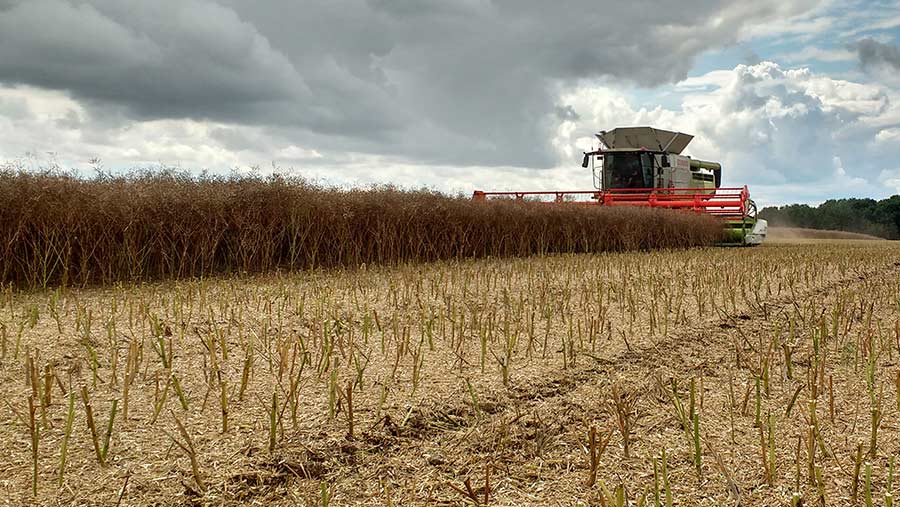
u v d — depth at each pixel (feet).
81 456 12.57
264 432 13.91
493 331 23.29
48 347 19.25
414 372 16.93
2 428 13.58
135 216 34.27
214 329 22.04
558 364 19.63
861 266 45.44
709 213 71.72
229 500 11.55
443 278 35.83
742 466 13.12
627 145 77.25
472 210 50.08
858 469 11.91
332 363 18.71
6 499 10.99
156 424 14.14
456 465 13.23
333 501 11.76
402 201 45.68
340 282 33.42
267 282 33.32
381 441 14.01
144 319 22.18
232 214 38.14
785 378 18.78
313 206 40.83
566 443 14.26
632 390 17.58
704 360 20.72
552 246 57.00
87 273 32.32
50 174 33.83
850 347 21.86
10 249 31.78
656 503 11.08
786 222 176.35
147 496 11.37
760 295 31.65
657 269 40.06
